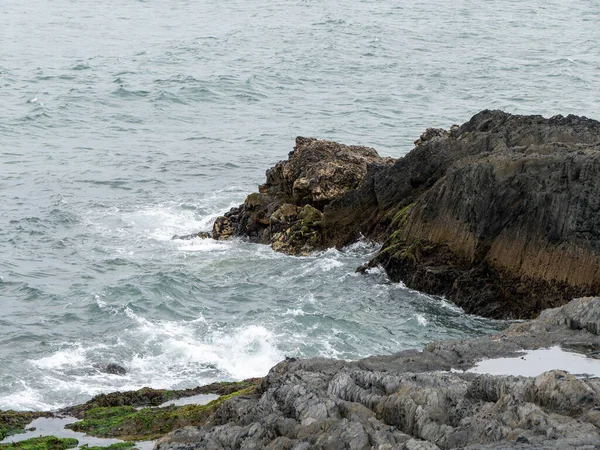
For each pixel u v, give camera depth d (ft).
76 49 540.52
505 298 184.44
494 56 519.60
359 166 241.14
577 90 438.81
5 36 577.43
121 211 266.57
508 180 187.52
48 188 290.35
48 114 389.80
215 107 412.16
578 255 176.76
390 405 99.50
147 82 449.06
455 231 196.44
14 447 119.44
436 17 650.02
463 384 104.12
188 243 238.48
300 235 228.63
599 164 177.58
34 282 208.95
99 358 165.48
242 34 581.53
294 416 103.71
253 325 179.42
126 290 200.44
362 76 473.26
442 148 222.07
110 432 125.18
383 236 221.25
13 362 162.91
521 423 90.22
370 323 180.96
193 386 154.40
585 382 96.94
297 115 395.96
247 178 302.45
